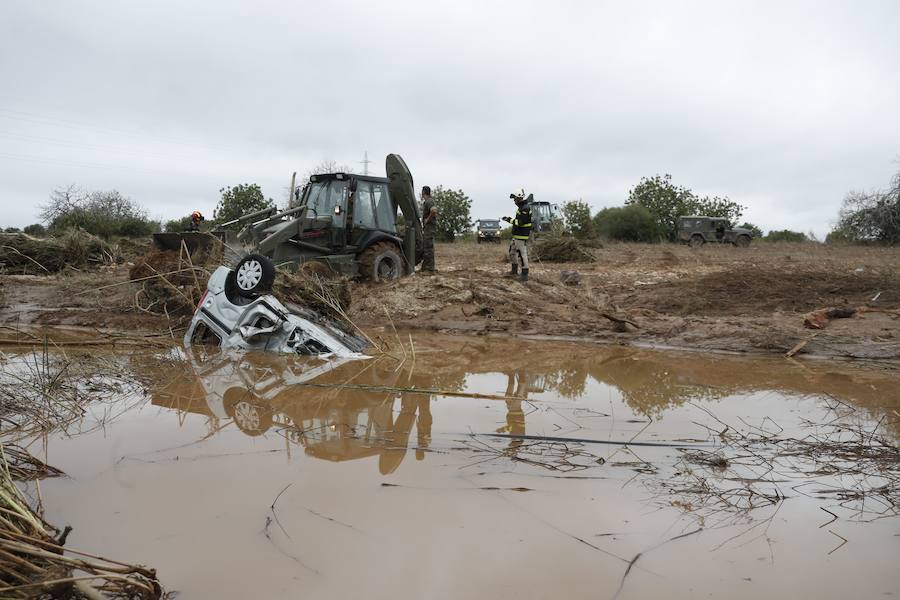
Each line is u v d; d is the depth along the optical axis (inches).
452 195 1804.9
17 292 394.9
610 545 79.3
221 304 250.7
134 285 346.3
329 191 420.2
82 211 1210.0
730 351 246.5
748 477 105.0
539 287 408.2
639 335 278.8
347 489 96.7
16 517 76.5
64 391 160.9
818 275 435.5
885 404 158.4
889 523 87.1
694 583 70.3
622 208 1641.2
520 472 105.9
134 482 99.2
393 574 70.8
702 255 848.9
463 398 163.2
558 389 176.4
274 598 65.8
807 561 75.9
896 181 1254.9
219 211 1275.8
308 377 189.5
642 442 124.1
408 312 340.2
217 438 124.2
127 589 67.5
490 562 74.1
